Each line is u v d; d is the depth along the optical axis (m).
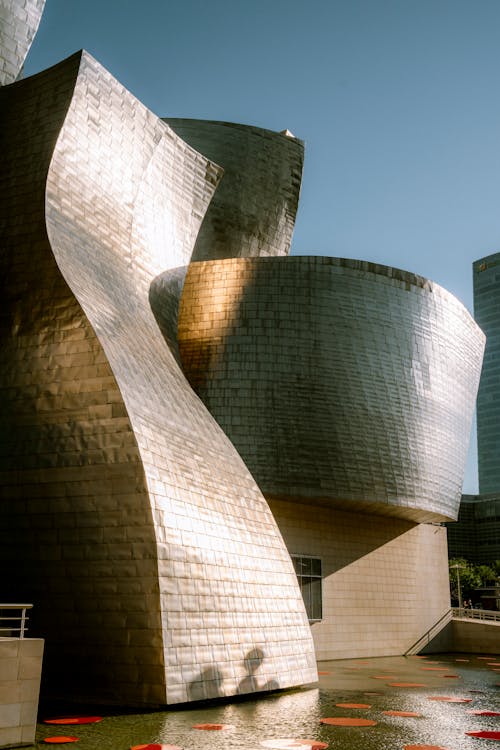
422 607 33.31
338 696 16.19
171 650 13.24
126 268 20.55
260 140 35.84
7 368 15.91
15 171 18.94
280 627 17.17
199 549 14.95
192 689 13.41
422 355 28.69
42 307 16.27
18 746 9.76
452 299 31.00
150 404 15.95
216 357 25.70
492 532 112.06
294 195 36.56
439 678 21.05
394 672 22.98
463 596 88.69
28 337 16.06
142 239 21.77
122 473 14.23
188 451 16.50
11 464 15.05
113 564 13.78
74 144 19.39
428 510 28.11
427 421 28.48
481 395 156.75
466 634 35.06
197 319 26.41
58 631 13.77
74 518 14.27
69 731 10.90
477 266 162.62
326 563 28.02
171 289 23.05
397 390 27.41
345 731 11.66
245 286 26.48
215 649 14.47
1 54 22.09
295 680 17.16
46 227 17.38
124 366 15.81
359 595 29.42
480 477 153.75
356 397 26.28
